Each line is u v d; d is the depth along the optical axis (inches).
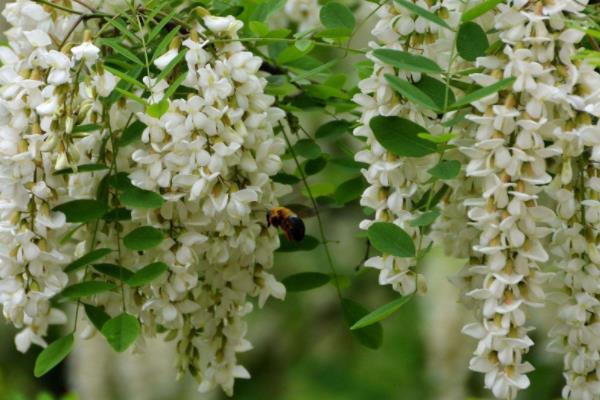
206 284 87.9
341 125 91.0
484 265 85.1
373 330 90.1
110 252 85.5
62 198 85.2
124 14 85.7
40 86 83.8
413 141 83.3
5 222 84.0
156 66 85.4
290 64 91.1
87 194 85.9
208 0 88.3
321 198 92.7
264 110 84.7
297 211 90.4
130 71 85.6
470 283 85.6
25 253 84.0
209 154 83.9
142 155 84.2
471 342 128.6
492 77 82.3
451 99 83.7
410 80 83.7
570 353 85.5
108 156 85.7
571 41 82.0
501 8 82.2
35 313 84.5
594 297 85.0
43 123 83.4
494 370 82.7
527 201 82.1
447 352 129.4
